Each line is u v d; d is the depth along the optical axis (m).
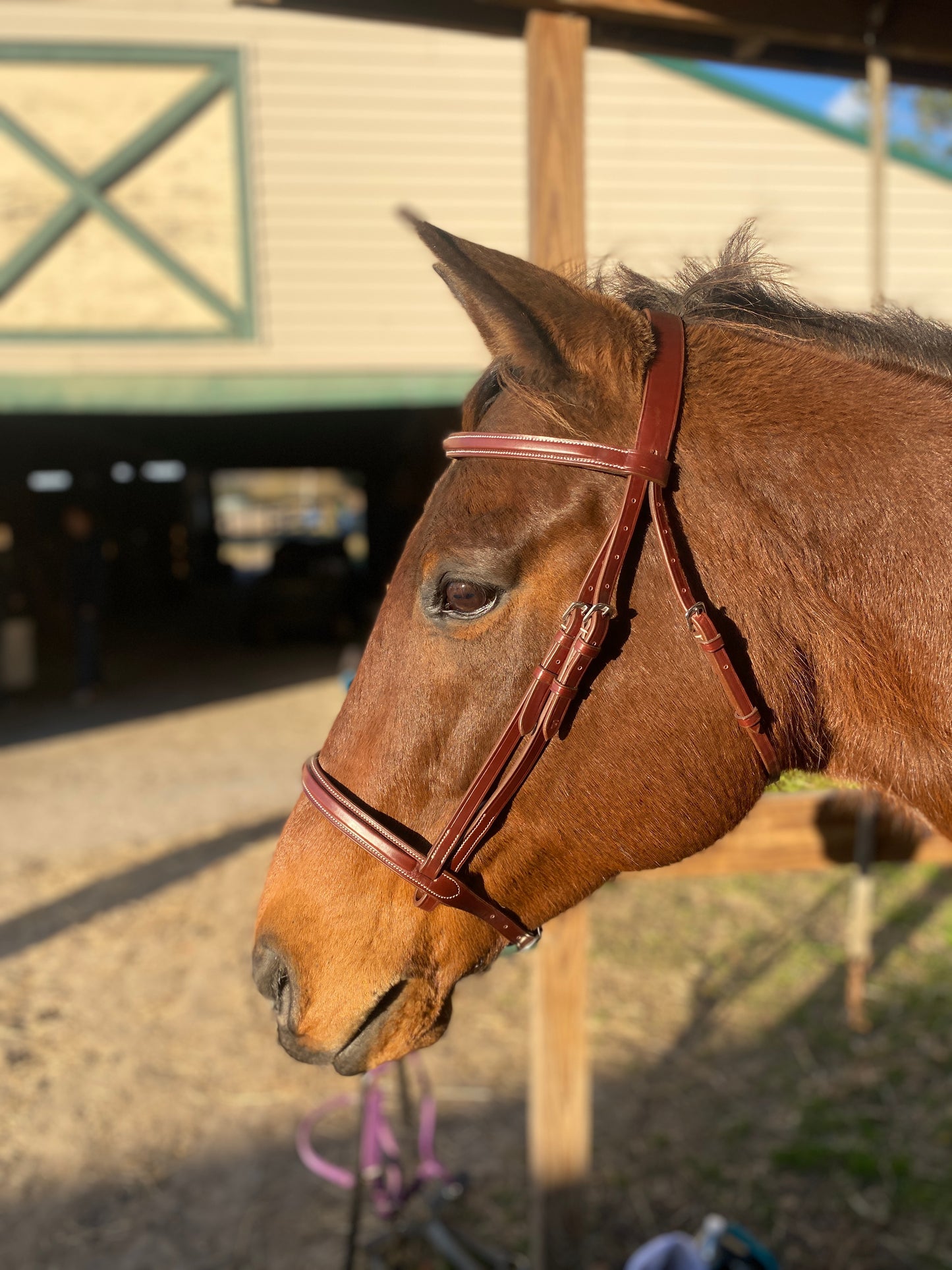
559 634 1.06
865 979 3.80
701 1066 3.27
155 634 14.44
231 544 36.94
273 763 7.12
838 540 1.13
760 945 4.13
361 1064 1.17
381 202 6.54
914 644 1.13
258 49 6.27
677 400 1.10
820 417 1.15
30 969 4.03
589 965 3.96
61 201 6.25
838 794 2.04
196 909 4.59
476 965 1.20
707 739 1.11
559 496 1.07
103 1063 3.37
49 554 13.38
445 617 1.09
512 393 1.12
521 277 1.05
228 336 6.54
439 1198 2.50
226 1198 2.75
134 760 7.27
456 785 1.10
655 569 1.08
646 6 1.95
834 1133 2.91
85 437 11.88
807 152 6.75
